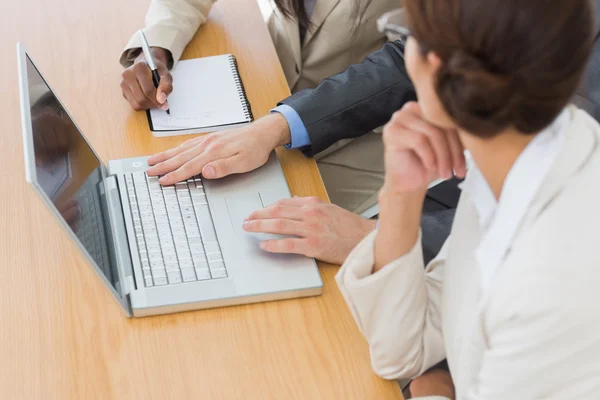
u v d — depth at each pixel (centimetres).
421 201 96
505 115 64
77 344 101
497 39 60
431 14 63
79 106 142
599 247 66
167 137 135
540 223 69
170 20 154
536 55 60
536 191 71
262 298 107
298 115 133
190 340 102
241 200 121
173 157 126
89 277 111
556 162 70
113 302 107
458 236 94
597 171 70
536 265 68
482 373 76
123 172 125
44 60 153
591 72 117
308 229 113
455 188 152
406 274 98
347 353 101
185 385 96
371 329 101
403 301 98
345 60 166
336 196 155
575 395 70
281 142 132
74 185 105
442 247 111
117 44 158
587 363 68
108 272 103
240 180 126
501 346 72
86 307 106
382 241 98
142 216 117
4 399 95
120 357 100
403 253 98
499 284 71
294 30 163
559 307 66
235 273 109
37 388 96
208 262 110
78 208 102
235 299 106
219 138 127
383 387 98
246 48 158
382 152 157
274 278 108
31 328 103
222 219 117
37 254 114
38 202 123
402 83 141
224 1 172
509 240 73
